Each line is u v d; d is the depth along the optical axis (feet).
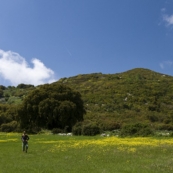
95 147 109.60
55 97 257.14
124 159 79.05
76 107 260.01
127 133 171.94
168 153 91.09
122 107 407.44
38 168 66.80
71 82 614.34
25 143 101.55
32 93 261.03
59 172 61.46
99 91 497.46
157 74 640.17
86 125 197.77
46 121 253.03
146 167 65.31
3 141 144.05
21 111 255.09
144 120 344.49
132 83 528.63
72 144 123.24
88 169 64.44
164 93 476.13
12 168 67.26
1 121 310.24
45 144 126.11
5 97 593.01
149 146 110.42
